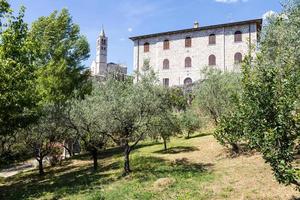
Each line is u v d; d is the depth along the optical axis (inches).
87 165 1032.2
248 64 422.6
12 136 948.6
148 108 744.3
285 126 355.3
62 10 1332.4
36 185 844.6
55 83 1175.6
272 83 372.5
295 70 440.8
